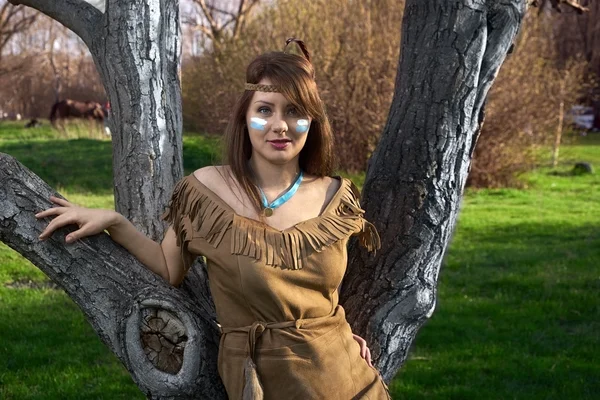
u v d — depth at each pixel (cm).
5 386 486
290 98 202
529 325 611
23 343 558
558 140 1571
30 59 3142
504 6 242
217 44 1623
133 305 204
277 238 202
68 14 258
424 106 241
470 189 1477
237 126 210
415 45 246
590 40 2919
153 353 206
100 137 2125
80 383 492
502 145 1473
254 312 203
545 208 1223
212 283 209
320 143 218
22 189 208
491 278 756
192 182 209
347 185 222
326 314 210
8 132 2262
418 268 239
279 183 213
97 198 1206
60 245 208
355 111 1398
